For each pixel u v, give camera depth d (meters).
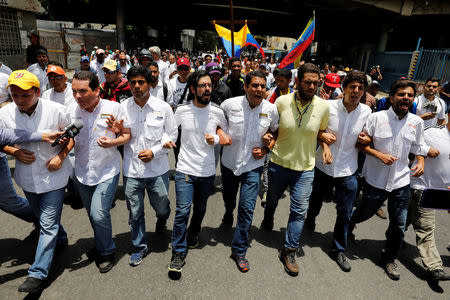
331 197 4.55
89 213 2.79
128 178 2.74
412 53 15.08
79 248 3.04
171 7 31.45
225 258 3.02
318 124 2.89
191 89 2.71
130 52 27.67
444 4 22.58
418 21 26.33
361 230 3.74
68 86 3.63
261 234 3.52
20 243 3.08
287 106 2.95
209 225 3.62
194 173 2.79
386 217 4.09
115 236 3.28
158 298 2.46
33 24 11.24
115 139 2.60
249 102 2.85
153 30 40.38
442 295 2.71
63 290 2.49
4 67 4.34
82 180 2.64
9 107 2.42
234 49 7.44
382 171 2.94
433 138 2.97
